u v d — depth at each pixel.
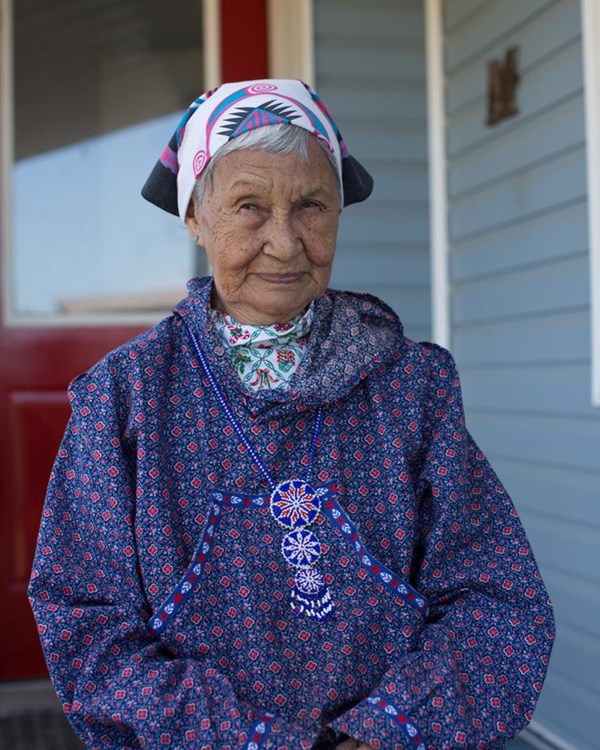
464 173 3.51
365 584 1.27
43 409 3.61
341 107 3.66
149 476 1.25
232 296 1.30
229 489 1.27
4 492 3.58
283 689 1.21
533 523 3.11
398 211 3.73
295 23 3.63
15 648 3.57
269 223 1.25
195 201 1.32
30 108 3.59
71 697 1.19
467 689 1.24
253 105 1.23
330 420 1.32
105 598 1.25
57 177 3.62
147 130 3.68
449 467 1.32
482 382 3.41
